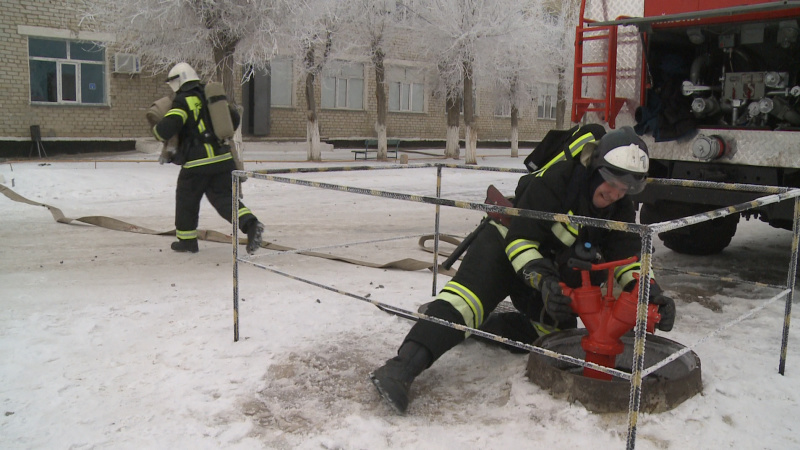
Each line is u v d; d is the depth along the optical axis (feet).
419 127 100.53
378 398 10.17
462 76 67.10
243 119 82.48
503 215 10.58
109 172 43.52
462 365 11.53
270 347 12.26
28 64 64.18
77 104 67.41
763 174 17.01
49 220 27.58
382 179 48.96
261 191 39.42
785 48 18.11
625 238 10.41
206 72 51.78
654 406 9.46
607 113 19.19
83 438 8.83
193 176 20.15
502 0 67.56
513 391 10.15
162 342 12.45
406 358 9.83
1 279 17.30
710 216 8.20
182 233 21.04
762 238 25.71
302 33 50.96
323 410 9.77
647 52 18.74
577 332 11.12
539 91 90.68
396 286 16.98
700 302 16.38
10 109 63.67
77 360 11.52
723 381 10.77
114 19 51.88
